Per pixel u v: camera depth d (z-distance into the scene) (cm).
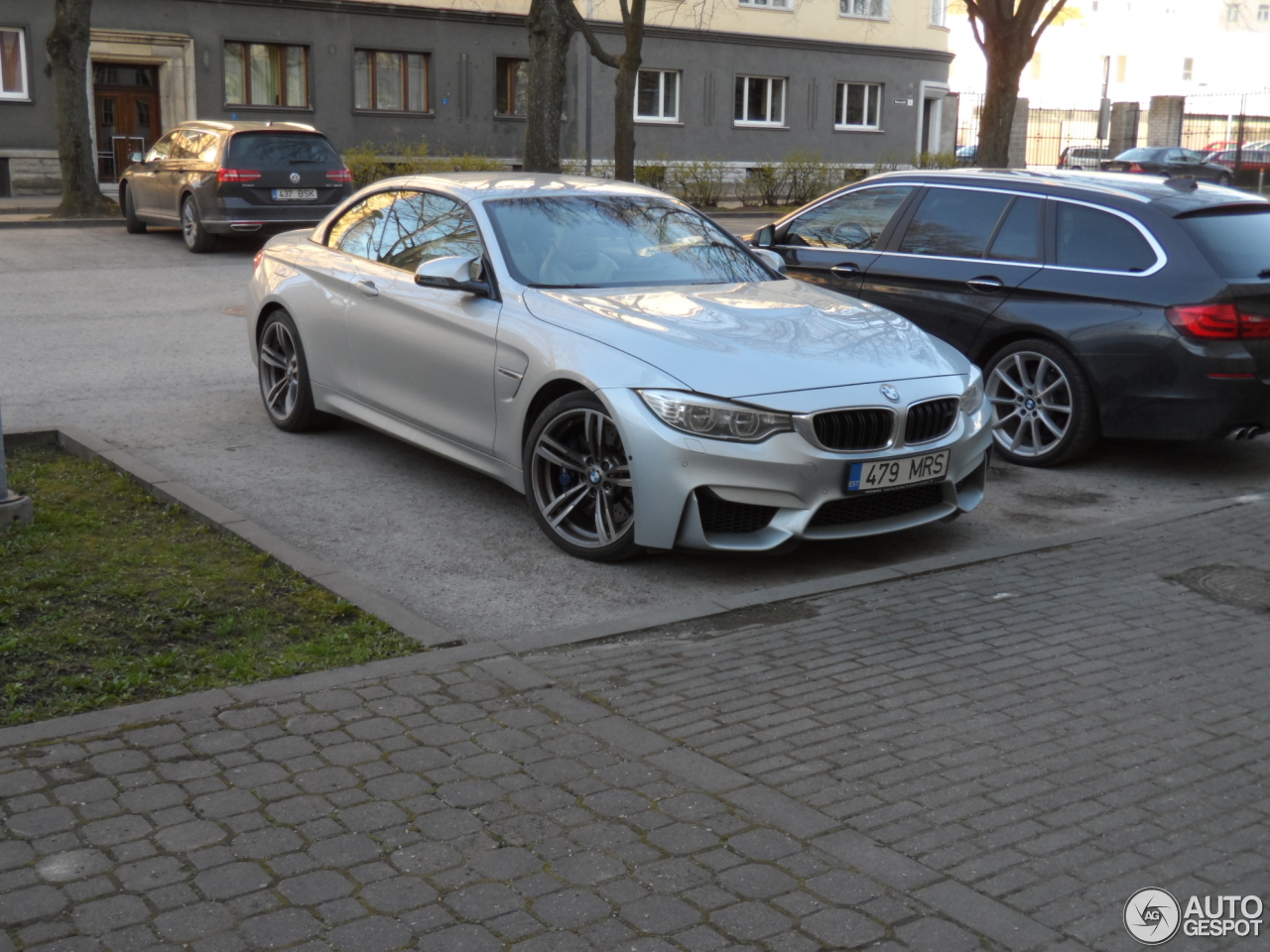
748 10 3566
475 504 648
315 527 606
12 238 1908
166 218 1875
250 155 1755
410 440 669
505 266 619
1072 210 761
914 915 297
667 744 381
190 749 368
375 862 313
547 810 340
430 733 383
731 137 3609
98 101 2766
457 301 624
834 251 863
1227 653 468
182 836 322
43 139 2683
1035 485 728
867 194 869
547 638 466
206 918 288
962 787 360
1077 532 617
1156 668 452
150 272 1574
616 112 2181
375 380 684
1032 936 290
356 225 742
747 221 2667
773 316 595
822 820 339
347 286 700
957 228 807
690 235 689
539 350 571
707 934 287
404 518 623
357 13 2972
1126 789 361
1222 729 403
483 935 285
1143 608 514
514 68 3253
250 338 803
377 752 370
